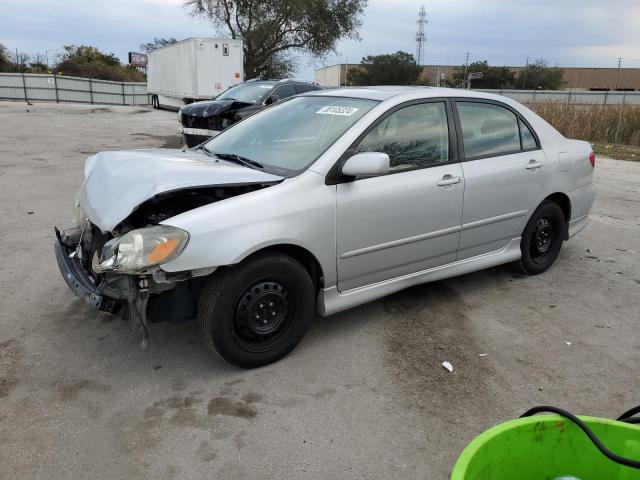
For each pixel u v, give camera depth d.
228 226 3.02
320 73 73.31
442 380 3.31
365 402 3.06
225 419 2.88
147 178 3.23
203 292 3.14
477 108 4.42
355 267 3.63
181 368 3.34
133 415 2.88
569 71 64.62
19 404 2.94
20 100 40.28
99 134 16.30
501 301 4.50
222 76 24.84
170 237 2.88
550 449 1.79
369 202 3.57
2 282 4.54
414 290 4.67
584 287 4.87
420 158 3.93
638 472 1.76
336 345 3.68
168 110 33.38
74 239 3.77
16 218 6.47
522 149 4.68
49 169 9.73
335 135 3.64
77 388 3.11
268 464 2.56
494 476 1.72
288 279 3.30
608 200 8.77
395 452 2.67
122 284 3.00
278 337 3.39
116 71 55.50
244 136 4.23
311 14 37.81
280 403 3.03
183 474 2.48
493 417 2.97
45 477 2.44
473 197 4.20
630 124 19.31
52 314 4.00
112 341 3.64
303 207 3.28
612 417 3.01
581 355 3.66
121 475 2.47
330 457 2.62
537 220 4.85
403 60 58.16
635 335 3.98
